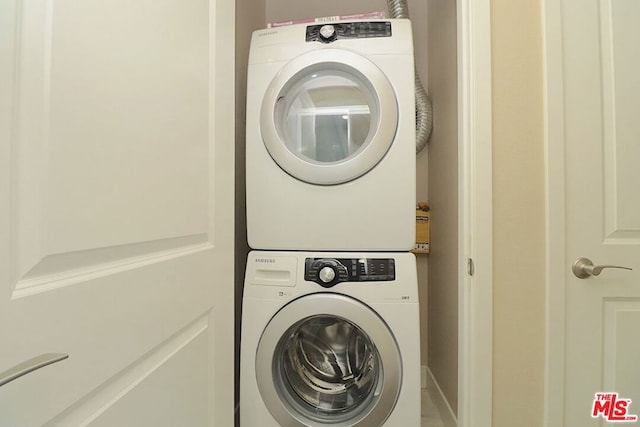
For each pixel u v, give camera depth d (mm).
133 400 517
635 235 886
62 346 396
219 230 803
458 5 945
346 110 1067
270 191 1021
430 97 1603
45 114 383
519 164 889
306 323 1032
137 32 526
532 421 890
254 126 1039
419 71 1661
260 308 986
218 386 792
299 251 1008
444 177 1364
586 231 884
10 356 341
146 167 547
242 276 1340
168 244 615
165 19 598
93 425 441
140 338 528
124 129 498
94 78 445
